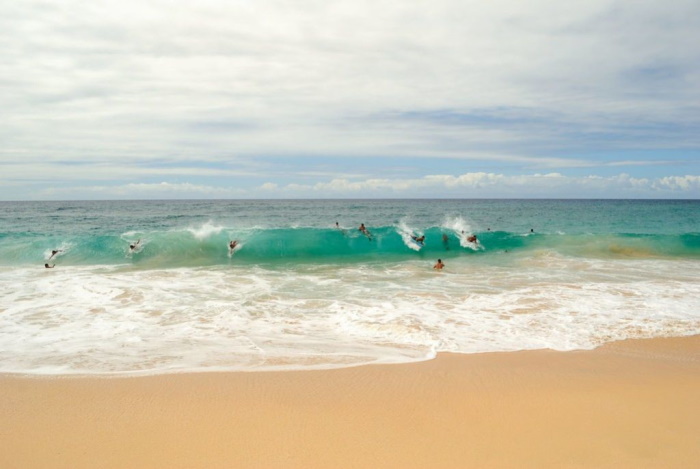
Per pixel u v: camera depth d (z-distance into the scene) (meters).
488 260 16.20
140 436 4.25
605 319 8.52
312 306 9.37
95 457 3.89
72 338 7.09
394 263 15.55
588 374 5.91
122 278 12.13
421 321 8.23
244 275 12.97
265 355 6.49
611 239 20.02
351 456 3.94
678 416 4.73
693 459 3.93
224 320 8.25
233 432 4.33
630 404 5.01
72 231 23.69
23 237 17.67
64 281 11.54
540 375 5.84
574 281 12.28
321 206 60.78
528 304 9.58
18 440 4.15
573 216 40.50
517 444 4.15
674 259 16.94
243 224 30.38
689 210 52.53
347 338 7.35
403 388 5.39
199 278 12.35
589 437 4.29
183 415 4.65
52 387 5.29
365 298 10.11
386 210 49.25
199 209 49.47
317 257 17.05
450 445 4.12
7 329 7.50
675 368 6.21
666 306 9.49
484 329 7.84
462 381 5.62
